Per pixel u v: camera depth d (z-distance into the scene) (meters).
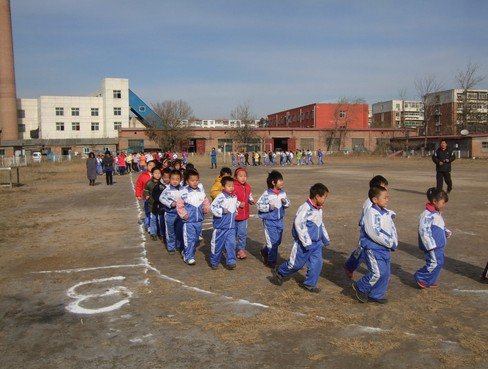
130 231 10.14
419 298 5.43
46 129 74.00
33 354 4.12
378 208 5.22
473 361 3.88
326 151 69.56
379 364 3.85
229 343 4.28
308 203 5.54
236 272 6.68
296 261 5.69
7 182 24.80
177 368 3.82
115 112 75.62
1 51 63.34
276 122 98.62
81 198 17.06
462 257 7.27
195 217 7.10
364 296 5.25
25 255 7.91
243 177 7.32
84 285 6.16
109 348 4.22
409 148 65.06
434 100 86.62
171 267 7.04
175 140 64.88
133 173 34.97
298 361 3.92
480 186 18.70
